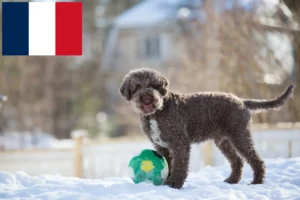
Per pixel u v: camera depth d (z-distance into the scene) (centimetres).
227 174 772
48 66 2942
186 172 626
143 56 3089
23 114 2775
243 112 658
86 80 3189
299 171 721
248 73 1543
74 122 2955
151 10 3153
